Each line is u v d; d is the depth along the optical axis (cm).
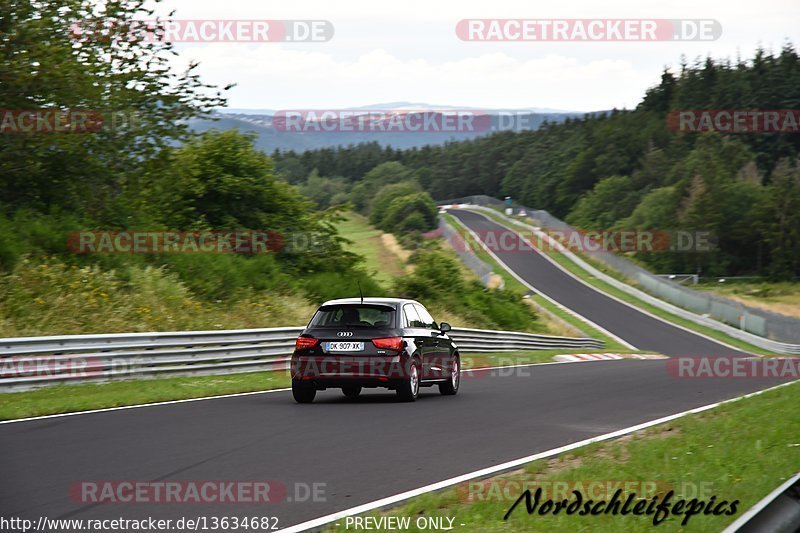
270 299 2873
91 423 1065
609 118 18100
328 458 830
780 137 15425
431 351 1430
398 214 10438
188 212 3253
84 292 2258
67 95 2434
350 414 1180
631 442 915
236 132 3422
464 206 15488
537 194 18425
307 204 3591
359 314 1370
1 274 2178
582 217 15125
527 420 1135
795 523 404
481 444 925
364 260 3709
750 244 11675
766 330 5172
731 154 14075
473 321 4084
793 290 9869
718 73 17900
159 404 1295
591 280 7231
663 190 12525
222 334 1875
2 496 653
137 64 2662
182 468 769
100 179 2711
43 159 2566
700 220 11594
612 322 5409
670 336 4988
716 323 5406
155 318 2320
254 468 773
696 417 1169
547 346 3500
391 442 934
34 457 818
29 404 1232
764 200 11519
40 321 2041
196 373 1788
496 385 1719
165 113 2720
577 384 1747
